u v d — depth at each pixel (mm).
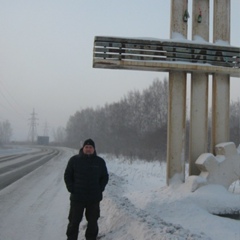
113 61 9750
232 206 8727
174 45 10125
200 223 7465
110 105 61000
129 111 54062
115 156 35344
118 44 9844
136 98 54250
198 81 10523
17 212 8398
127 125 53312
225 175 9750
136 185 14547
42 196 10789
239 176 9898
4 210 8562
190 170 10297
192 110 10445
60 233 6664
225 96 10602
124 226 6293
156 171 20094
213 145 10469
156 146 40375
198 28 10781
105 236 6145
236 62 10383
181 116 10367
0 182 13820
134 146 47531
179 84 10430
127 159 29531
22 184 13430
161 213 8195
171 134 10266
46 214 8273
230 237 6359
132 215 6555
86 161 5684
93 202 5656
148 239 5305
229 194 9195
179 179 10148
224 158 9836
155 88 52812
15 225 7188
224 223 7402
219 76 10594
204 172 9773
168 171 10172
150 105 52156
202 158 9820
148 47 9977
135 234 5715
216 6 10883
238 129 35312
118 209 7164
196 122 10438
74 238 5621
